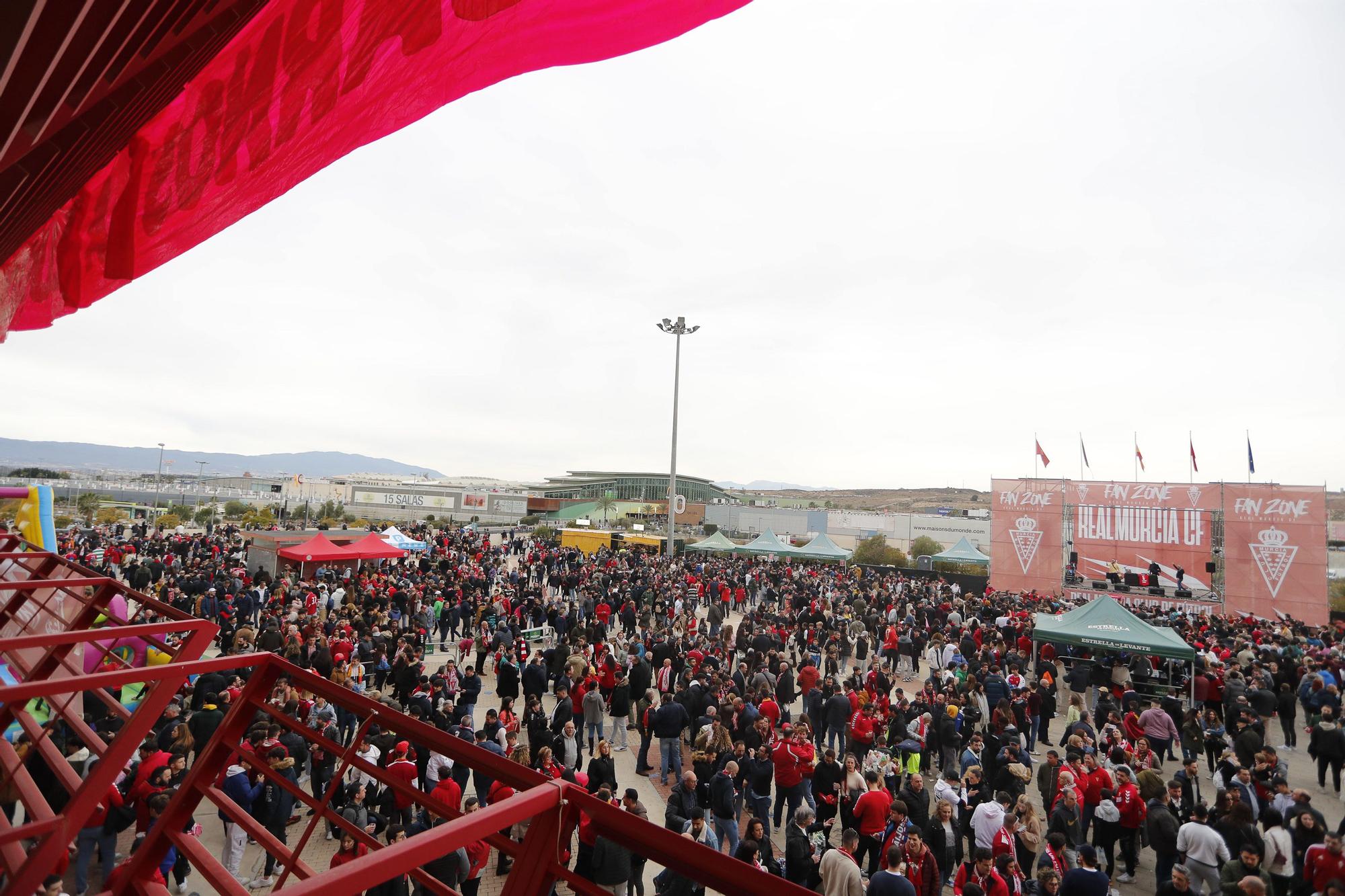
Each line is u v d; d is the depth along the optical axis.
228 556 27.30
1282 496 28.73
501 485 182.25
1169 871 7.94
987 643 18.19
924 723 10.88
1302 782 11.84
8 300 4.62
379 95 2.63
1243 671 16.11
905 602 25.70
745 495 154.88
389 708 1.63
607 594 23.12
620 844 1.27
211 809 8.41
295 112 2.57
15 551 3.94
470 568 30.39
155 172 3.05
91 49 1.73
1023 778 8.91
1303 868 6.86
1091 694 17.30
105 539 32.66
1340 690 15.63
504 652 12.81
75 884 6.13
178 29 2.01
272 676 1.93
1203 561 30.08
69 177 3.04
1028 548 32.75
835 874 6.32
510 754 9.26
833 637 17.44
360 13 2.23
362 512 92.12
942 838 7.62
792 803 9.42
